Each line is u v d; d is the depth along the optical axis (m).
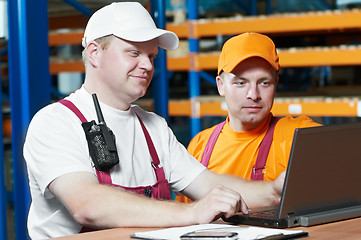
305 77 6.27
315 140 1.55
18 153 2.69
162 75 3.90
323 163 1.60
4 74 4.62
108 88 1.93
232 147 2.54
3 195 3.07
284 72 6.02
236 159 2.52
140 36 1.85
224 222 1.70
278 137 2.50
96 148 1.81
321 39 5.12
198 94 4.77
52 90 4.22
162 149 2.09
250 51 2.39
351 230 1.52
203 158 2.61
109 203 1.65
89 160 1.84
